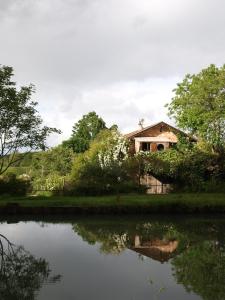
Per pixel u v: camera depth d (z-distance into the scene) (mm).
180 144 55531
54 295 12695
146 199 34344
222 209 32219
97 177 41781
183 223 27812
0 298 12445
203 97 50188
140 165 45531
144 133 63031
